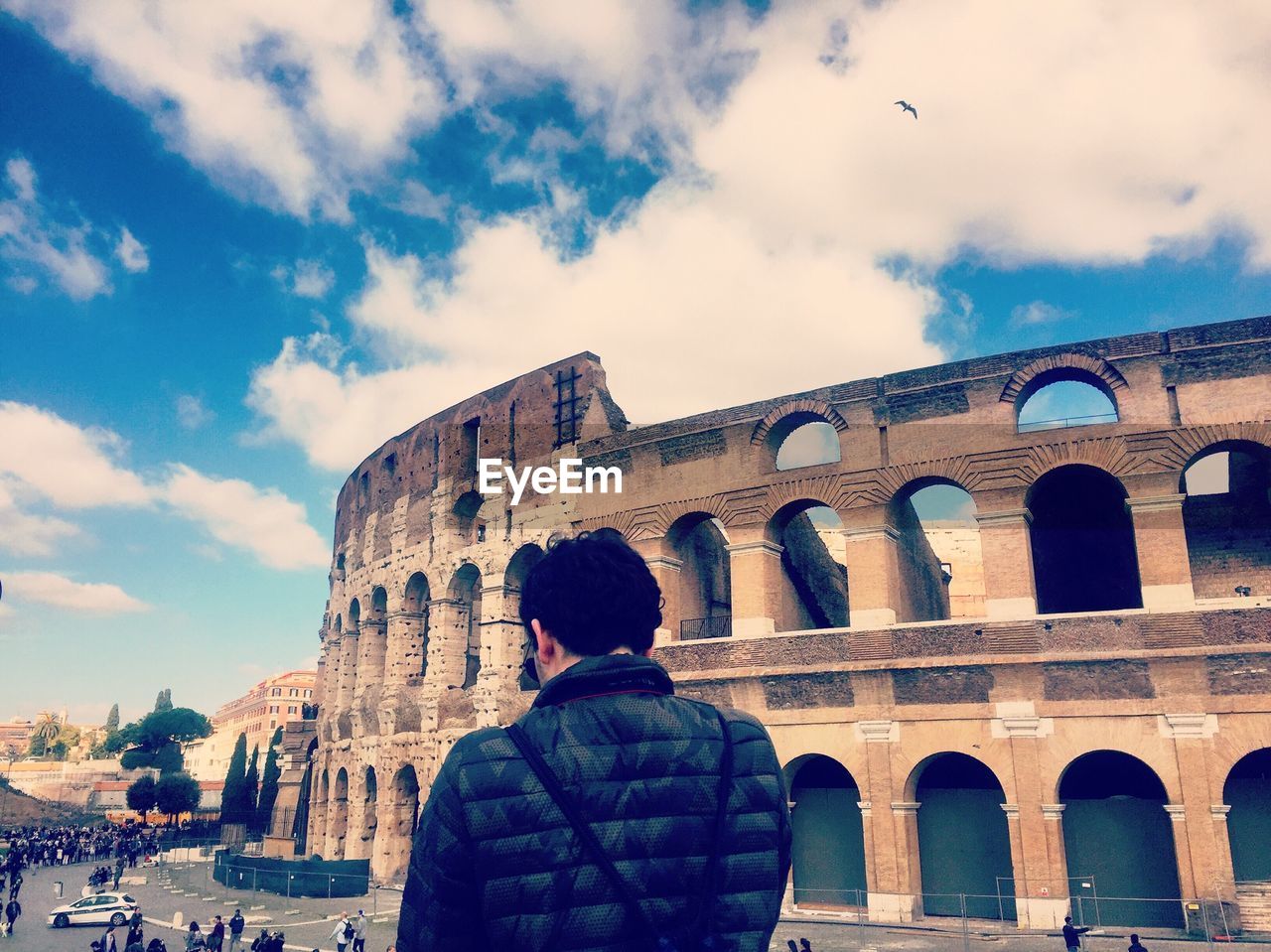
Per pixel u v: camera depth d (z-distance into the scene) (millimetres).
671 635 45812
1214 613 35812
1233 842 37031
